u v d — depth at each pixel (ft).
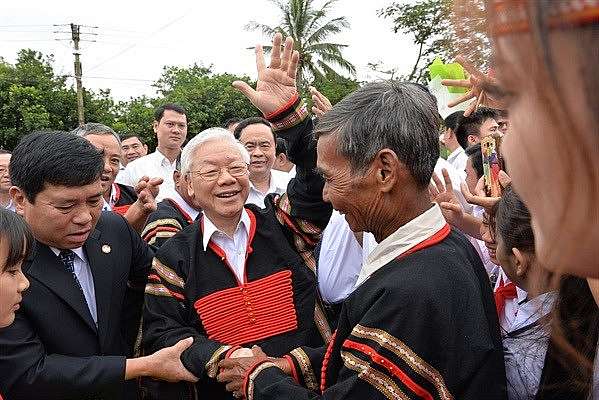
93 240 7.06
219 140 7.31
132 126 73.61
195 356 6.29
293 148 6.80
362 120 4.52
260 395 5.37
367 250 7.84
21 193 6.33
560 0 1.23
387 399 4.01
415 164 4.49
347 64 95.91
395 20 54.49
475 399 4.13
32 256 6.38
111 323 6.82
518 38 1.35
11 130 69.26
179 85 88.17
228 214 7.09
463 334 4.16
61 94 73.77
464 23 1.61
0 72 74.23
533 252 4.83
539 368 4.93
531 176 1.45
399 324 4.09
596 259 1.42
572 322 3.43
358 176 4.58
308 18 93.71
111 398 6.23
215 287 7.06
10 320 5.26
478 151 9.78
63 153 6.12
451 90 10.60
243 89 6.68
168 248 7.23
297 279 7.27
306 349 6.30
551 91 1.27
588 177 1.29
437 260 4.35
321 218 7.23
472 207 9.95
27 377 5.98
